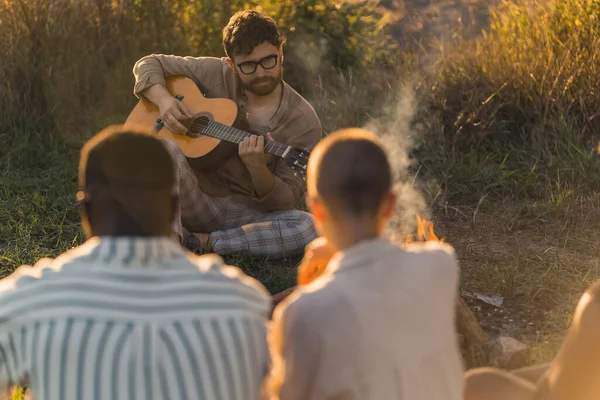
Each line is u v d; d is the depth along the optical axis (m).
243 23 3.77
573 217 4.52
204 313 1.60
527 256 4.15
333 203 1.79
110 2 6.33
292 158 3.78
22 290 1.60
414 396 1.74
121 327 1.55
